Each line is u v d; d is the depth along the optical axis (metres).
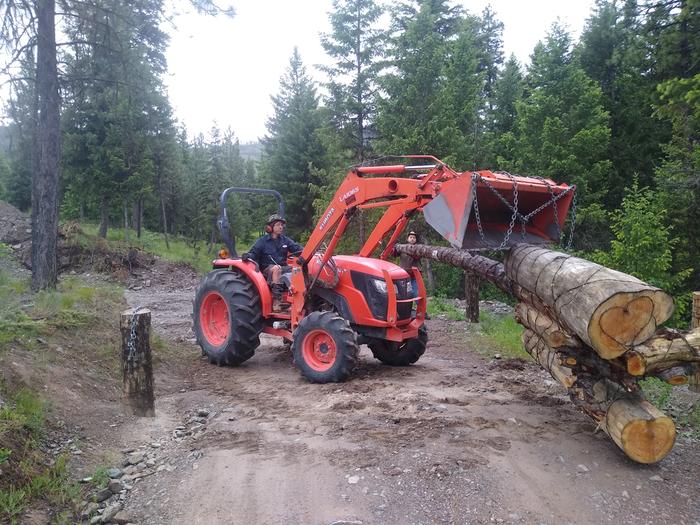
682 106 11.34
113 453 4.55
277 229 7.77
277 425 5.05
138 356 5.30
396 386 6.14
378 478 3.94
